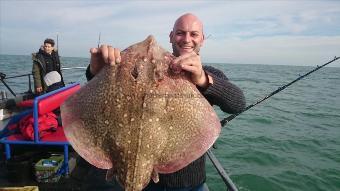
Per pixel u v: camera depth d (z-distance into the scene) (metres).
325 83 16.80
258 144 3.96
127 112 0.81
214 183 2.66
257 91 10.03
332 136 4.57
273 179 2.93
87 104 0.86
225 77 1.18
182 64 0.85
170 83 0.85
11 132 2.06
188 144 0.83
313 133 4.71
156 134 0.81
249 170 3.08
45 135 1.90
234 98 1.01
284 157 3.53
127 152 0.80
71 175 1.85
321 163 3.41
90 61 0.94
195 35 1.14
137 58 0.87
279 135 4.48
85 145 0.83
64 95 2.22
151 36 0.93
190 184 1.12
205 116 0.86
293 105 7.50
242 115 5.76
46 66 3.32
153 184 1.13
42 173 1.75
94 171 1.91
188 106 0.84
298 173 3.10
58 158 1.87
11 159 1.91
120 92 0.83
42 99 1.86
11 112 2.67
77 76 10.08
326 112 6.68
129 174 0.79
